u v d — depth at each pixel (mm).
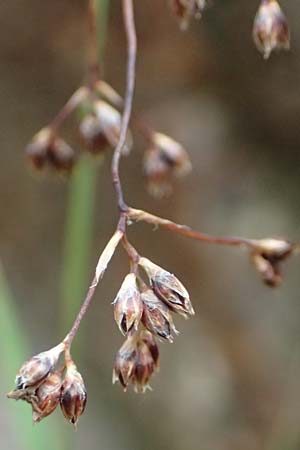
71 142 176
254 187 187
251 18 172
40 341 179
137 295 95
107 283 184
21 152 182
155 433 185
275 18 106
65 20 176
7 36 178
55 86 180
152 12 176
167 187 123
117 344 185
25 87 181
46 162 121
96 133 118
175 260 186
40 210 184
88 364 183
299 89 177
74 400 94
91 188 123
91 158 120
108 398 184
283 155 187
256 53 176
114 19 176
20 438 157
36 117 181
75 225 123
